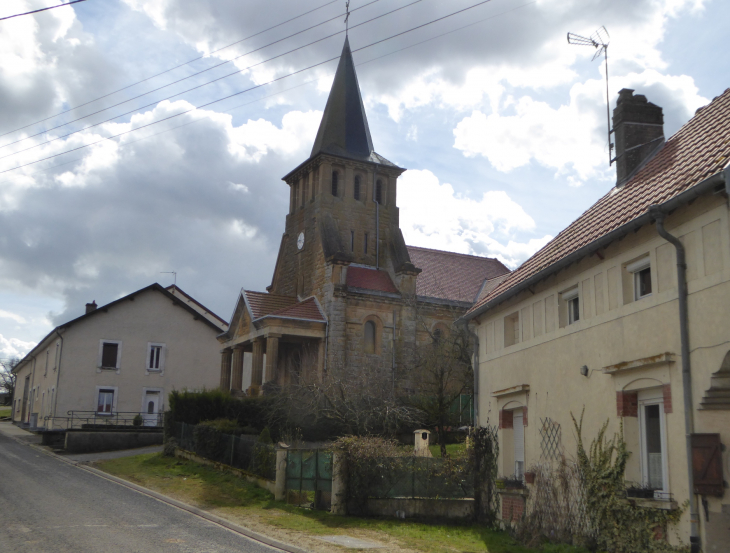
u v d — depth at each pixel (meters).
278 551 13.70
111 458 30.30
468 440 19.28
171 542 13.67
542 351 15.86
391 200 46.16
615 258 13.25
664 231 11.33
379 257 44.50
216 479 24.11
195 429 28.47
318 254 42.56
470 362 34.34
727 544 9.95
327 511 19.64
